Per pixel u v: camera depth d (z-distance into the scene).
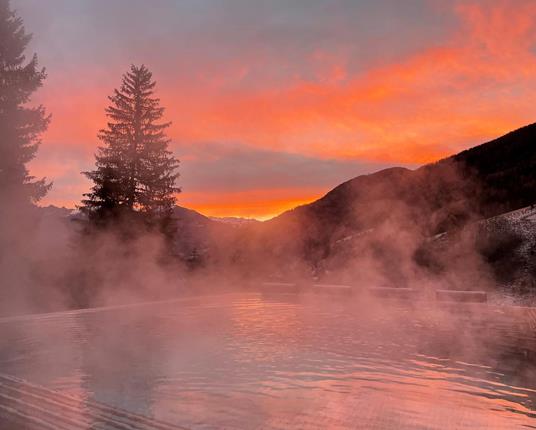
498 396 4.95
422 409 4.53
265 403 4.69
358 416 4.30
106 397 4.87
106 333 9.49
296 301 16.39
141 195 22.27
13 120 17.00
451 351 7.51
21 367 6.32
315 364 6.52
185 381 5.55
